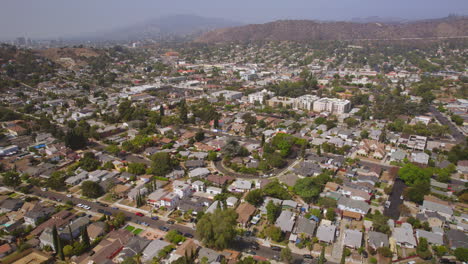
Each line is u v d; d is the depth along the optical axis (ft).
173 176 488.02
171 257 307.37
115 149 571.28
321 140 624.59
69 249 315.37
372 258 309.83
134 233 354.74
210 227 316.81
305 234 344.49
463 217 379.35
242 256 318.45
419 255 316.81
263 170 508.53
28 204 407.85
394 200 424.46
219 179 466.29
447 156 563.89
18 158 557.74
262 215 386.73
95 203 421.18
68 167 520.01
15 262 301.22
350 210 393.29
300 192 410.72
